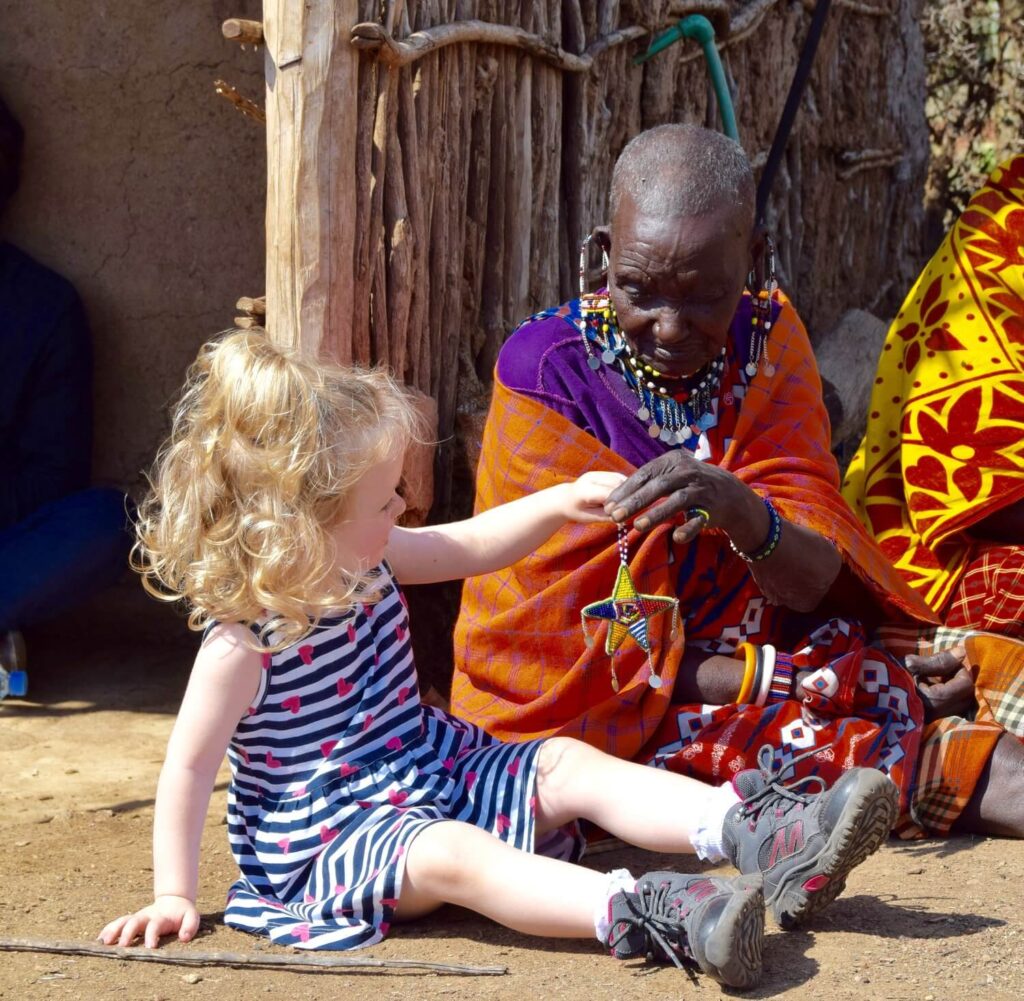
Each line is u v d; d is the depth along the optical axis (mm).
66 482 5551
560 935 2770
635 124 5500
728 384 3738
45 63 5699
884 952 2730
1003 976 2615
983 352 4297
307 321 4070
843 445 6398
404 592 4883
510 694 3639
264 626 2908
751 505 3311
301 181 4016
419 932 2941
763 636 3688
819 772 3396
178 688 5262
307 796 2967
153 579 6027
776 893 2793
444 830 2830
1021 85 9602
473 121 4699
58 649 5707
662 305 3412
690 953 2590
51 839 3719
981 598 4113
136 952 2746
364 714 3016
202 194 5703
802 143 6820
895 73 7727
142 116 5684
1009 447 4176
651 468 3242
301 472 2816
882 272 7914
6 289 5551
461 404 4742
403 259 4336
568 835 3271
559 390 3695
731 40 5957
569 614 3584
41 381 5527
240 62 5602
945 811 3482
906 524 4441
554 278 5090
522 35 4699
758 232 3697
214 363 2947
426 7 4367
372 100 4176
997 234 4430
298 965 2707
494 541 3295
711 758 3418
